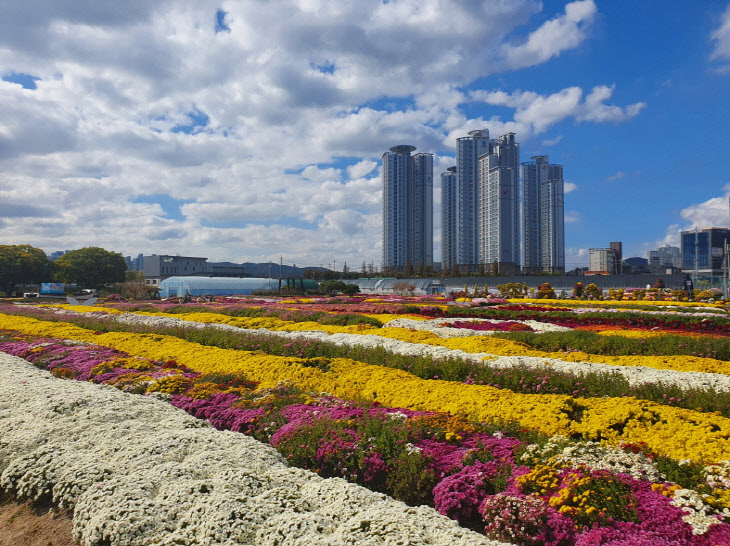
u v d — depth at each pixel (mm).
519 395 11594
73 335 25078
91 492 7309
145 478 7609
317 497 7121
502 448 8539
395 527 5980
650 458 7699
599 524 6320
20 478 8273
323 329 26297
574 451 7969
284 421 10578
